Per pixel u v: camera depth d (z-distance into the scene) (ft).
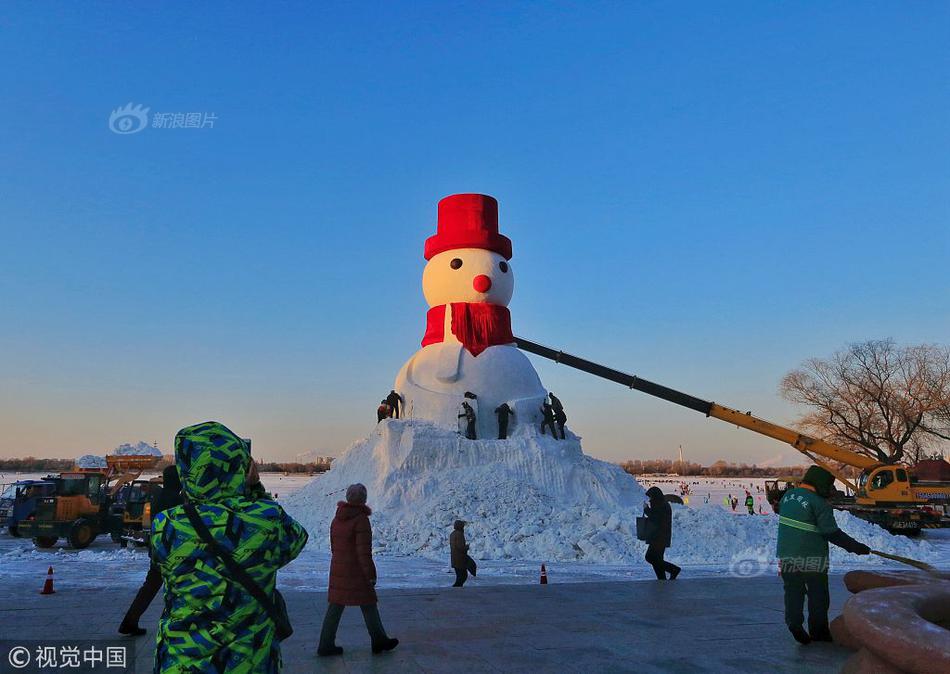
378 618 24.09
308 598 35.99
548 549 68.49
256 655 10.57
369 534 24.13
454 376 98.53
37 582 44.75
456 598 35.22
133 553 66.33
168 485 24.64
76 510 73.05
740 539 72.95
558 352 113.39
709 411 106.93
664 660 23.15
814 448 105.50
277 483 275.80
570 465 92.38
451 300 103.19
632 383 109.91
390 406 100.53
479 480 84.33
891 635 12.69
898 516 98.78
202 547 10.41
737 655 23.81
